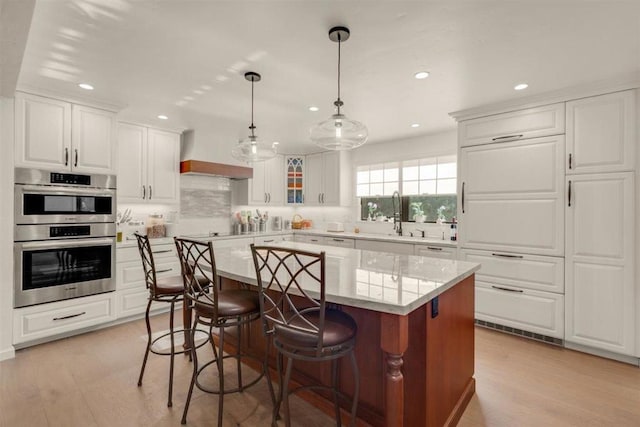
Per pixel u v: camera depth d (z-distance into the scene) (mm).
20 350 2766
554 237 2893
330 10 1708
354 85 2715
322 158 5527
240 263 2209
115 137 3266
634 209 2547
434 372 1622
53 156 2863
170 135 4082
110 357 2654
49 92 2803
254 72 2463
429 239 4141
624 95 2572
